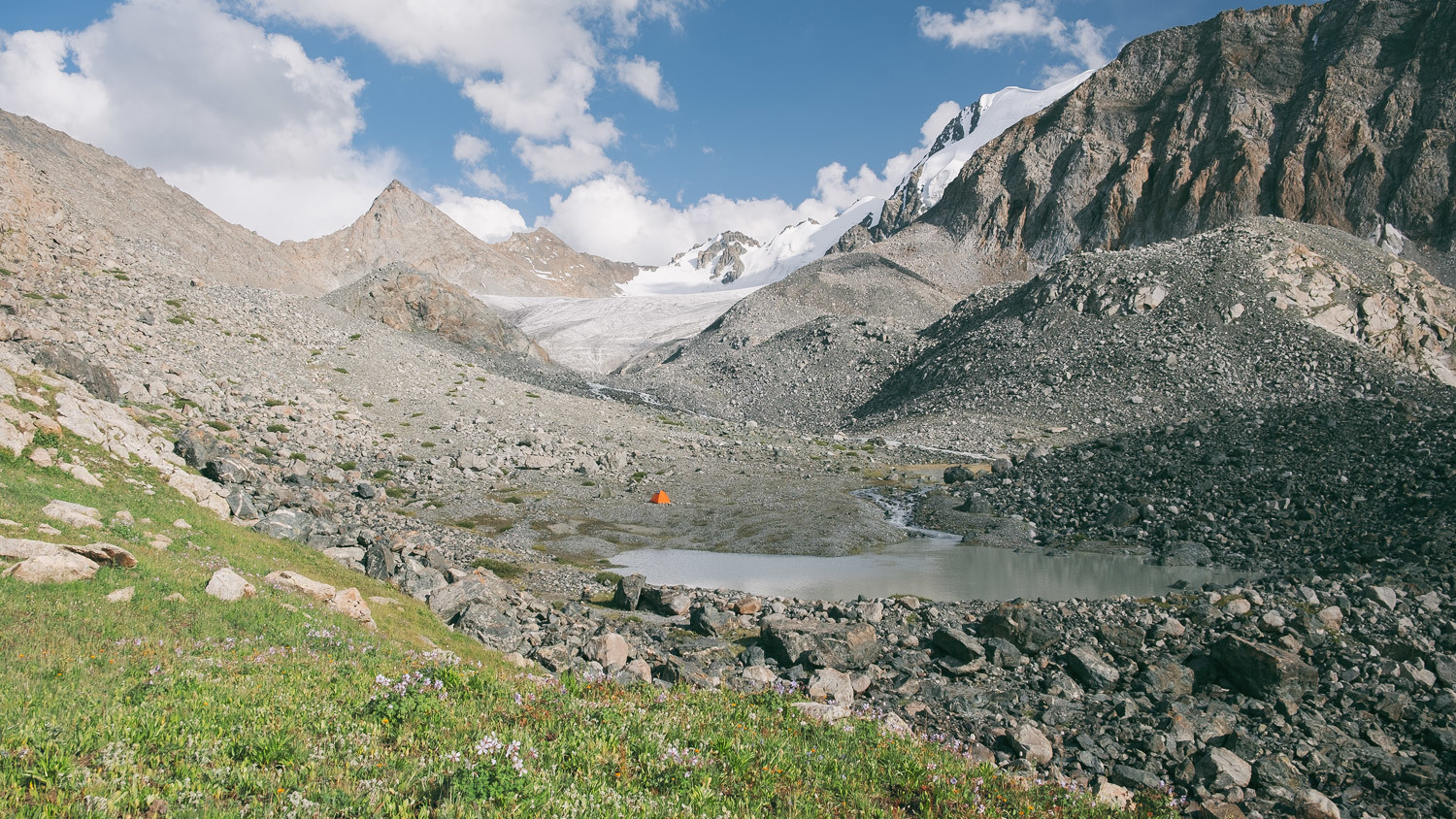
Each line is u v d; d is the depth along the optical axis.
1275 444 56.78
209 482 31.59
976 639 25.69
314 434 62.88
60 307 63.75
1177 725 19.86
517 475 66.00
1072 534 51.47
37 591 15.12
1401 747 19.78
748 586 39.78
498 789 7.98
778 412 150.50
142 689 10.91
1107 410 102.56
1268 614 27.42
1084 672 23.75
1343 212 199.25
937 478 75.12
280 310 94.75
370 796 7.84
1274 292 113.88
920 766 12.09
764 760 10.97
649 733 10.95
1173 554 43.62
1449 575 32.19
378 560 28.88
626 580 33.62
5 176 73.69
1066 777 17.02
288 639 16.33
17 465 23.86
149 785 7.68
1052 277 137.50
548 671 21.81
